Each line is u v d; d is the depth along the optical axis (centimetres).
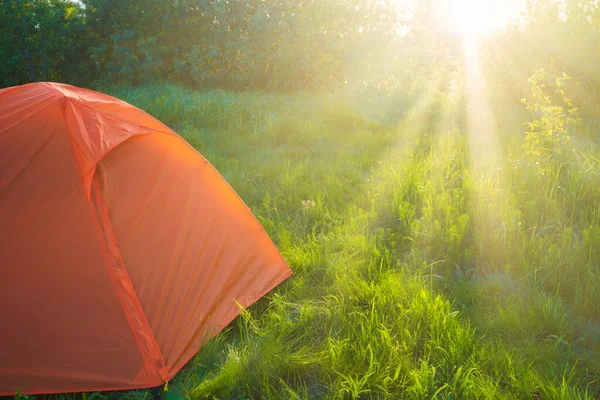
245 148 738
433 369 252
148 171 313
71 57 1507
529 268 356
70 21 1477
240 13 1259
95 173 287
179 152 336
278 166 628
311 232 452
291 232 439
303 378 268
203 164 346
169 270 298
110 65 1362
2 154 263
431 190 498
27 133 271
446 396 241
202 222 329
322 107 901
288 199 513
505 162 547
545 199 445
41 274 255
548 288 342
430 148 661
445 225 430
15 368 245
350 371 260
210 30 1316
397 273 362
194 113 885
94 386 250
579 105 836
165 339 275
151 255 294
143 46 1302
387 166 599
